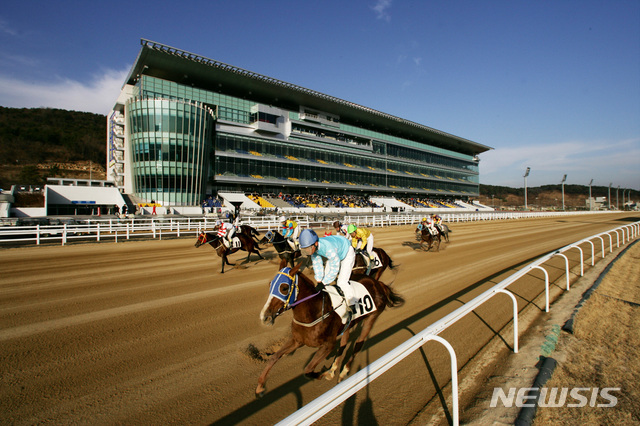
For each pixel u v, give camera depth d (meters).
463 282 9.04
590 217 57.31
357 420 3.35
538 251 14.99
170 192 43.28
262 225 24.67
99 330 5.47
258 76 51.91
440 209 75.81
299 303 3.53
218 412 3.47
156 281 8.80
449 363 4.51
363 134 70.25
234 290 7.98
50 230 15.59
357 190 68.25
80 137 102.50
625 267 11.46
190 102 43.75
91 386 3.89
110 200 39.16
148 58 44.75
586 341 5.28
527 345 5.06
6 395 3.69
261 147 54.16
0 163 81.62
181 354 4.71
